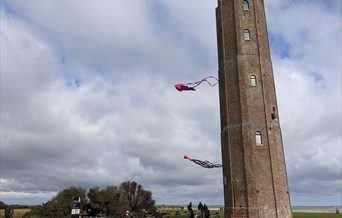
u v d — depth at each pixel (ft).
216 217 176.04
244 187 108.47
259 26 125.80
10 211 145.18
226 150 118.21
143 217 101.91
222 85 126.72
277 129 116.88
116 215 222.28
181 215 200.64
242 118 114.73
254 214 104.17
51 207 211.61
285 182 112.37
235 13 127.13
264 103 115.65
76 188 227.20
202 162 136.46
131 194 258.16
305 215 229.86
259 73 119.44
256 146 111.14
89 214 222.69
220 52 131.34
